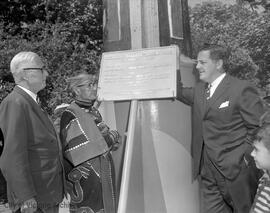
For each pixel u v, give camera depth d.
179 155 3.40
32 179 2.83
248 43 5.56
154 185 3.34
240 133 3.12
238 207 3.17
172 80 3.29
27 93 2.93
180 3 3.70
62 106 3.65
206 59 3.20
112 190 3.34
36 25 6.54
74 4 7.27
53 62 6.08
